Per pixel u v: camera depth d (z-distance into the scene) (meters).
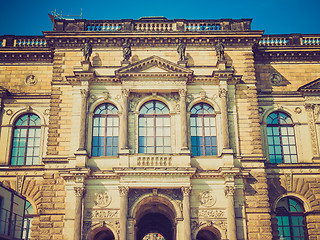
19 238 34.25
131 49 40.62
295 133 40.91
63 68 40.22
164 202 37.81
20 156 40.88
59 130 38.25
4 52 42.78
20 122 41.94
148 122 38.78
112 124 38.91
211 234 39.22
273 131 41.31
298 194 38.81
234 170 35.50
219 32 40.34
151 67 38.97
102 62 40.41
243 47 40.84
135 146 37.56
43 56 43.16
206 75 38.97
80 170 35.44
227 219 35.25
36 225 37.81
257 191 36.44
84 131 37.38
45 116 41.66
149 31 40.19
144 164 36.12
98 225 35.31
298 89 41.62
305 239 38.41
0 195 31.03
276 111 41.78
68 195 35.78
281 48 42.44
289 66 42.88
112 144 38.34
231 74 38.59
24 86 42.59
